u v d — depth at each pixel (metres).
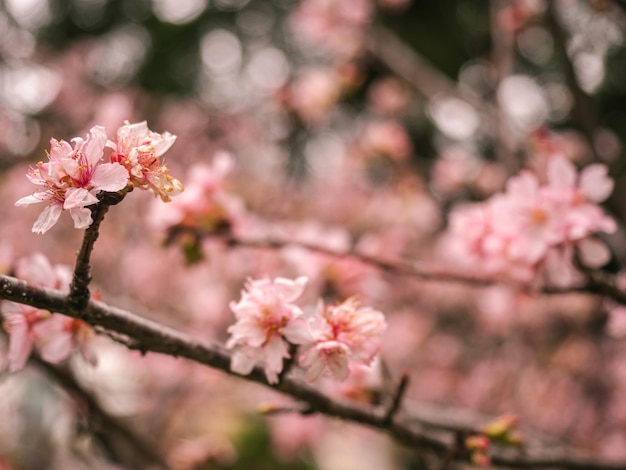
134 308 0.83
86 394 0.76
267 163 1.86
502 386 1.35
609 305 0.70
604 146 1.16
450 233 0.72
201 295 1.07
